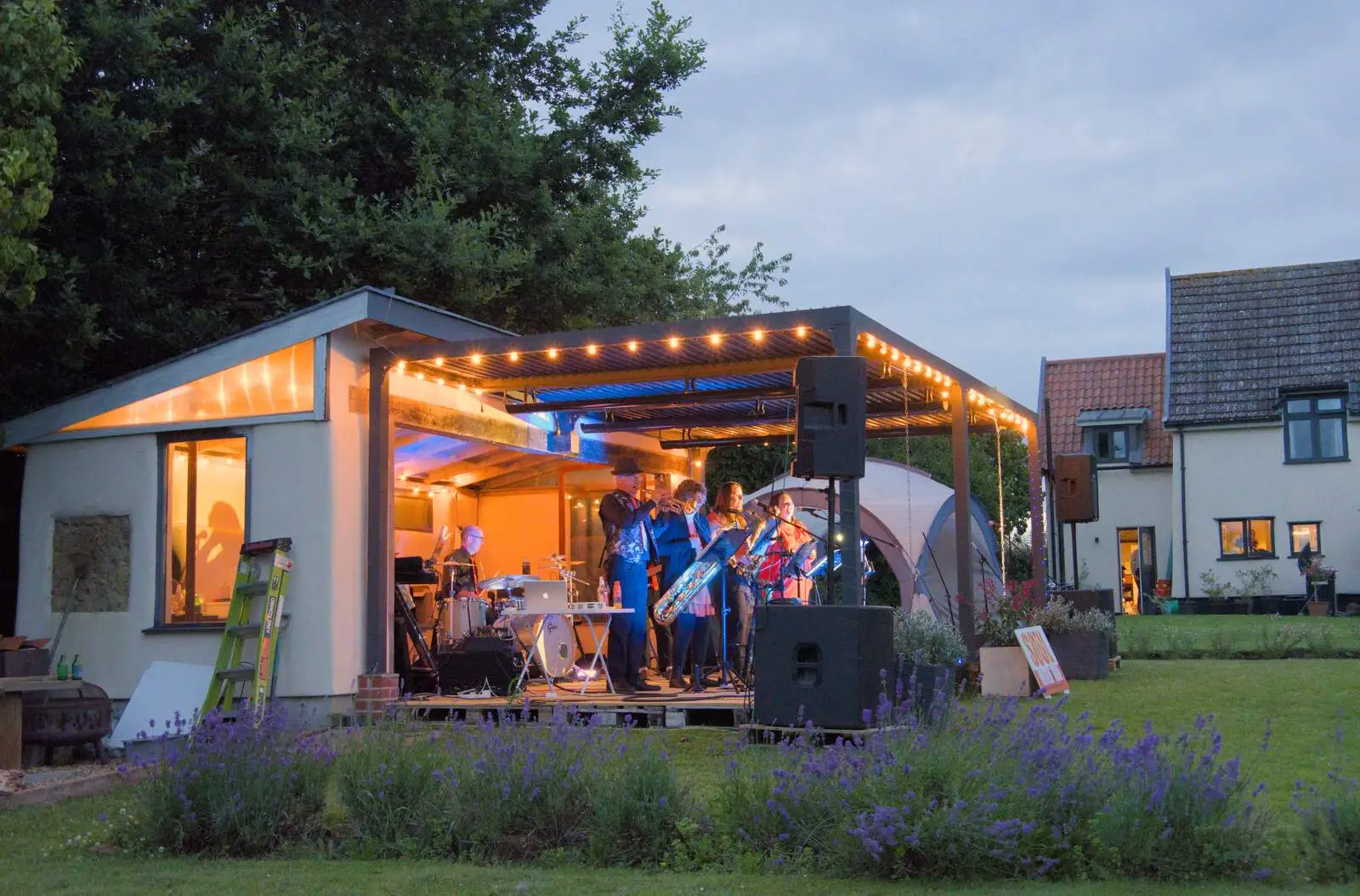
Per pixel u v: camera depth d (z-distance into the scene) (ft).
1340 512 110.01
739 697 35.68
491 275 55.47
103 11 45.62
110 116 44.80
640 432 55.01
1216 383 115.55
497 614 44.27
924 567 55.57
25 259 35.76
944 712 23.99
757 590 37.96
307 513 37.29
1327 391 110.22
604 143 65.51
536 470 52.54
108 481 40.09
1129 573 122.31
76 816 26.14
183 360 38.99
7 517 46.26
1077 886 18.15
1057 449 124.26
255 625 36.73
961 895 17.97
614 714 34.19
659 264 74.38
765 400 46.16
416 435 41.73
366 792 22.53
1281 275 120.47
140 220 48.60
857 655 27.17
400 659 40.52
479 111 60.34
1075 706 38.40
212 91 50.98
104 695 35.14
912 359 38.68
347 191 52.13
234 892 18.94
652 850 20.90
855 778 20.59
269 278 52.29
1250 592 109.50
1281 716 35.24
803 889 18.49
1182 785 19.15
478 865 21.21
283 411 37.83
